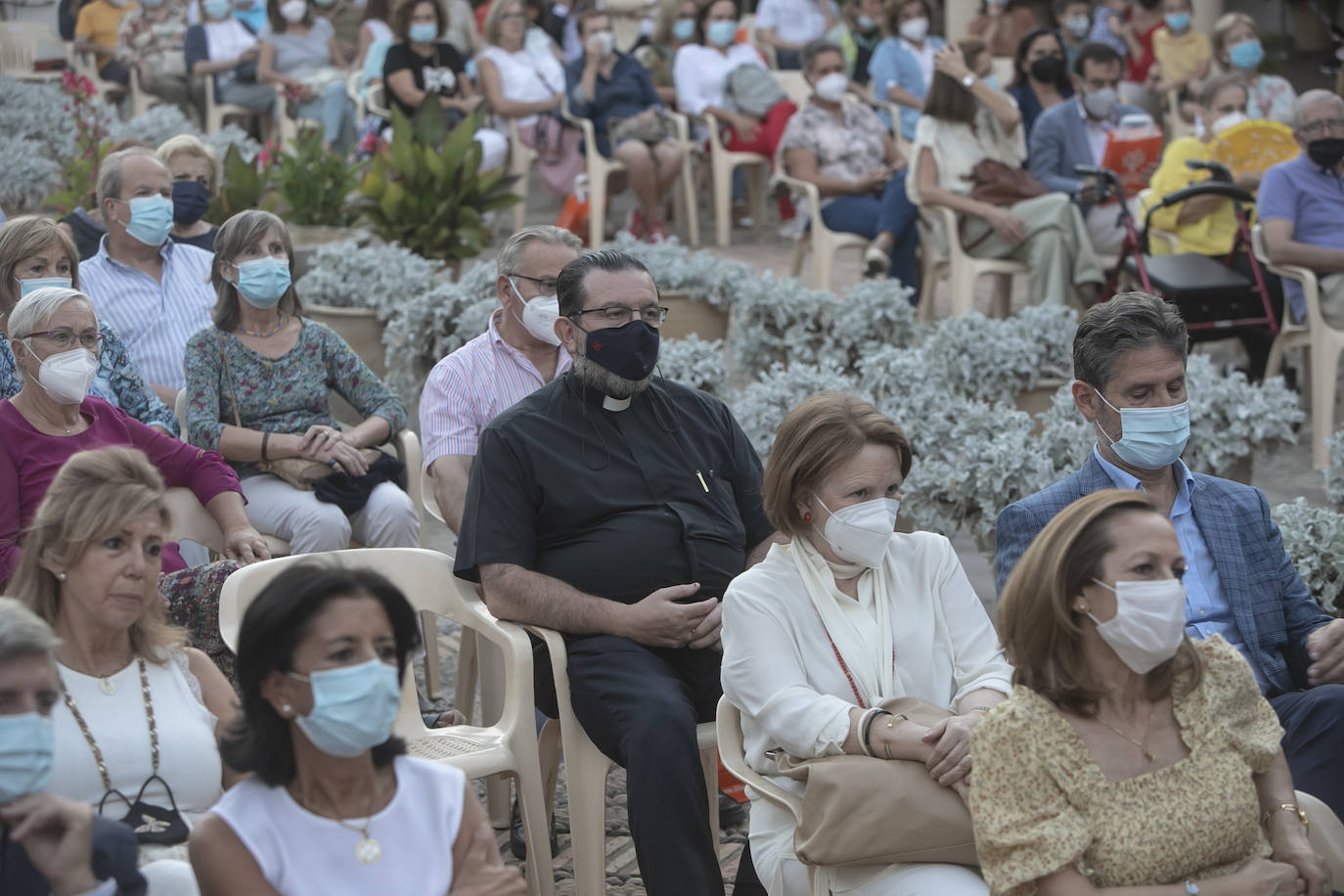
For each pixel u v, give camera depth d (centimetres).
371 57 1386
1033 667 291
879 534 342
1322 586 469
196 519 480
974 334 716
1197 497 387
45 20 1645
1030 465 554
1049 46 995
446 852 271
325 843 263
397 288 766
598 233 1234
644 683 373
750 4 1838
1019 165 962
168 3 1534
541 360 505
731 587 353
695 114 1326
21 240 510
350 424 716
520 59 1295
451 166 953
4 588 425
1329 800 344
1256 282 811
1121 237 940
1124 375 375
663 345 693
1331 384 781
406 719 405
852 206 1045
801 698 333
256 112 1473
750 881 362
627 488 415
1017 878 278
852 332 775
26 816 262
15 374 506
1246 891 281
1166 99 1361
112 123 1196
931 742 309
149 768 317
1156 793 286
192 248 634
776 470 351
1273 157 953
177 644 334
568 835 446
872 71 1355
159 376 611
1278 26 1736
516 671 386
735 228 1394
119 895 267
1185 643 298
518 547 405
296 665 256
